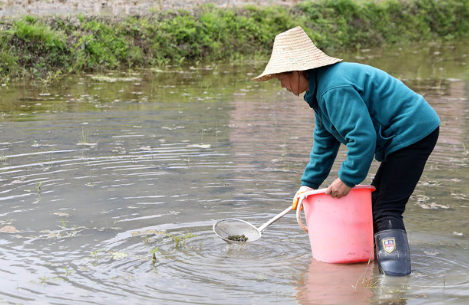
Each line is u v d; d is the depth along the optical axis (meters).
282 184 4.68
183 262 3.24
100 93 8.80
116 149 5.61
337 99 3.04
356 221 3.28
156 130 6.43
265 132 6.43
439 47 18.31
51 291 2.84
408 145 3.11
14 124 6.57
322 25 16.58
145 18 12.87
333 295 2.84
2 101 7.97
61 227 3.73
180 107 7.84
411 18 20.00
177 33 12.95
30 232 3.63
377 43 18.05
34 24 10.86
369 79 3.11
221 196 4.38
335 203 3.26
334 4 17.38
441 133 6.49
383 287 2.94
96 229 3.71
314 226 3.32
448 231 3.76
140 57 11.95
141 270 3.12
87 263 3.19
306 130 6.54
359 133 3.01
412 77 11.41
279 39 3.27
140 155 5.42
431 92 9.55
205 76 11.12
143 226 3.79
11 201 4.18
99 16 12.08
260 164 5.20
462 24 21.95
